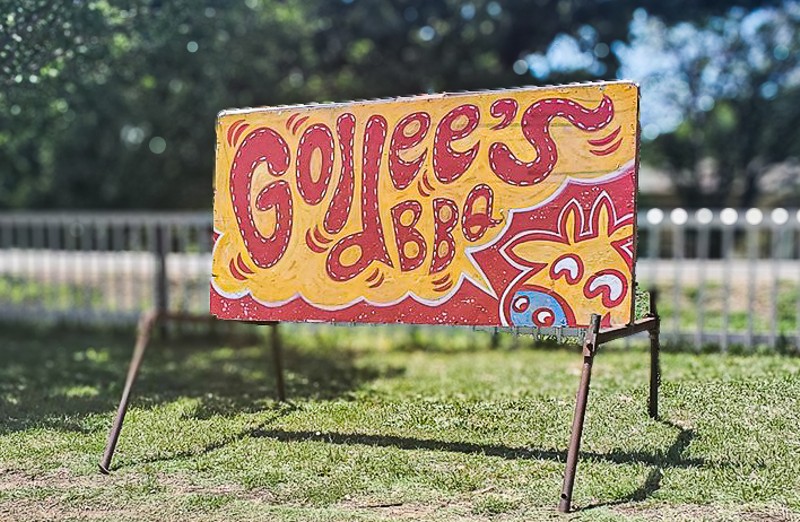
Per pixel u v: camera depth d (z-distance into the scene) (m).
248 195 5.39
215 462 4.94
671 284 10.66
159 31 8.84
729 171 23.14
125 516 4.16
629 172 4.48
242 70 14.77
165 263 10.53
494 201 4.79
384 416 5.87
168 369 8.17
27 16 7.42
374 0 16.67
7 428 5.68
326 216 5.20
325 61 17.48
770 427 5.27
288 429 5.61
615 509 4.15
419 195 4.97
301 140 5.27
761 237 17.61
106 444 5.25
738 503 4.20
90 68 9.03
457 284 4.87
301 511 4.18
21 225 11.59
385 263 5.05
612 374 7.02
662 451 4.92
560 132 4.64
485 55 17.34
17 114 9.55
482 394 6.50
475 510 4.15
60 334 10.87
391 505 4.26
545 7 16.95
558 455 4.94
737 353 8.07
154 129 17.22
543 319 4.66
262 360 8.80
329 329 10.38
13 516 4.19
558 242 4.63
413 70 17.30
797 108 21.34
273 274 5.32
